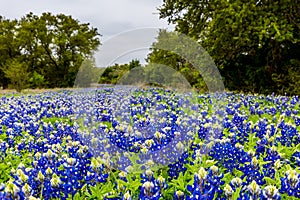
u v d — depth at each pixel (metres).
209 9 25.12
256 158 5.42
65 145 7.23
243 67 24.28
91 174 4.89
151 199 3.88
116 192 4.70
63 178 4.83
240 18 20.22
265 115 10.73
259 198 3.94
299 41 21.05
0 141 7.02
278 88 21.94
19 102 15.53
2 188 4.39
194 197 3.78
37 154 5.83
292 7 21.22
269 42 21.98
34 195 4.42
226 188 4.09
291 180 4.27
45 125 8.85
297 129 8.57
